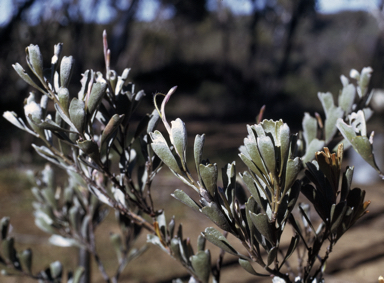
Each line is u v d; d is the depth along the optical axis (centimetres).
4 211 234
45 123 34
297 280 36
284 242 183
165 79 906
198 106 872
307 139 42
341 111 41
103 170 37
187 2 497
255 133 33
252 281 149
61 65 35
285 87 835
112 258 173
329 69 834
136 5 265
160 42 843
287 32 631
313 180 35
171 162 33
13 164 325
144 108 565
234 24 811
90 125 36
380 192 279
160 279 155
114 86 38
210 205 32
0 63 230
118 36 269
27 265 49
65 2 206
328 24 732
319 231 40
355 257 175
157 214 40
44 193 55
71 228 56
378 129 412
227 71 867
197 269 37
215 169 32
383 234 203
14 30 200
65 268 156
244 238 34
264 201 34
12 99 272
